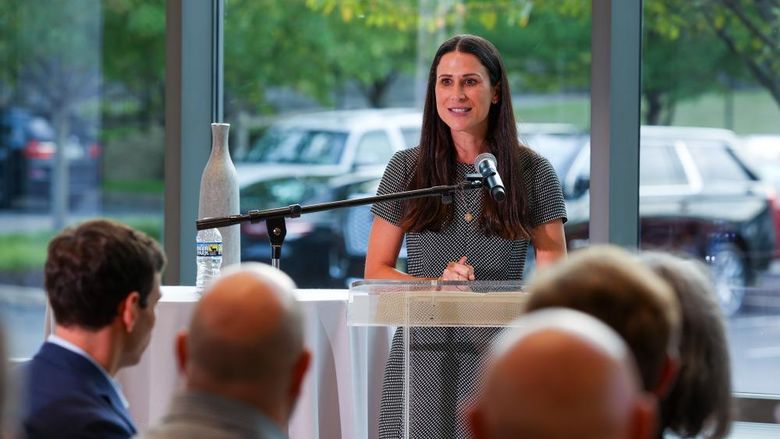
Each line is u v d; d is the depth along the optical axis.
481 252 7.49
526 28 10.88
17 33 11.65
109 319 5.12
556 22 10.79
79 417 4.84
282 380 3.60
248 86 11.55
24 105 11.72
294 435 7.41
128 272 5.13
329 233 11.64
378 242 7.75
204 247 8.13
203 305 3.59
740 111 10.23
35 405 4.88
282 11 11.53
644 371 3.37
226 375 3.54
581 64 10.70
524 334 2.29
